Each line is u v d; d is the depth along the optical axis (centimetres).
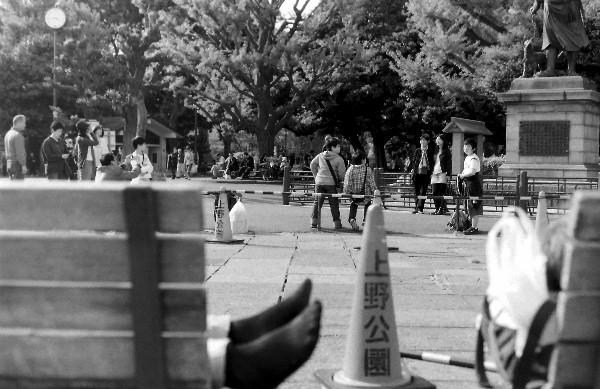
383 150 6206
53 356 268
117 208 257
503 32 3619
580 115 2400
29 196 259
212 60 4303
